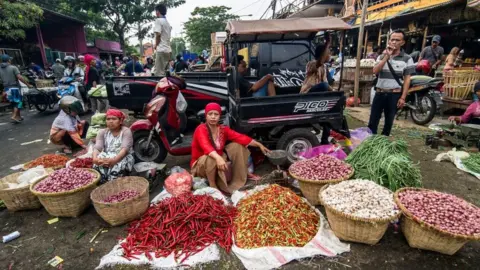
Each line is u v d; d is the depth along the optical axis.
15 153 5.46
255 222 2.62
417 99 6.42
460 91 6.47
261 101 3.88
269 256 2.34
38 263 2.49
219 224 2.75
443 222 2.23
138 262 2.39
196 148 3.68
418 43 10.70
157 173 3.89
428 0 9.23
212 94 6.00
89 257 2.54
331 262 2.36
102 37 33.91
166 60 6.79
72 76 9.15
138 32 27.50
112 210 2.78
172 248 2.51
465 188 3.53
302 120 4.04
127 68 11.04
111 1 23.77
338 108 4.09
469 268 2.27
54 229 2.95
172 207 2.83
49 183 3.05
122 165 3.54
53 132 5.00
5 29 12.30
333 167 3.20
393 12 10.80
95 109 8.59
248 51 7.27
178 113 4.30
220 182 3.56
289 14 15.84
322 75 4.66
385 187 2.87
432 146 4.94
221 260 2.42
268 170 4.27
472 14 7.98
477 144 4.58
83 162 3.75
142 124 4.32
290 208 2.71
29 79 12.16
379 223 2.29
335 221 2.47
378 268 2.29
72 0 22.59
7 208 3.32
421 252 2.44
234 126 4.26
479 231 2.12
